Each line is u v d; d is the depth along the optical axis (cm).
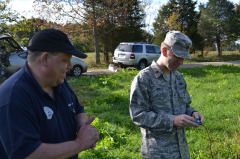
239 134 419
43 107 118
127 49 1420
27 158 101
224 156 362
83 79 1059
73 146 117
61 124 131
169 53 187
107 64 2047
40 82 119
